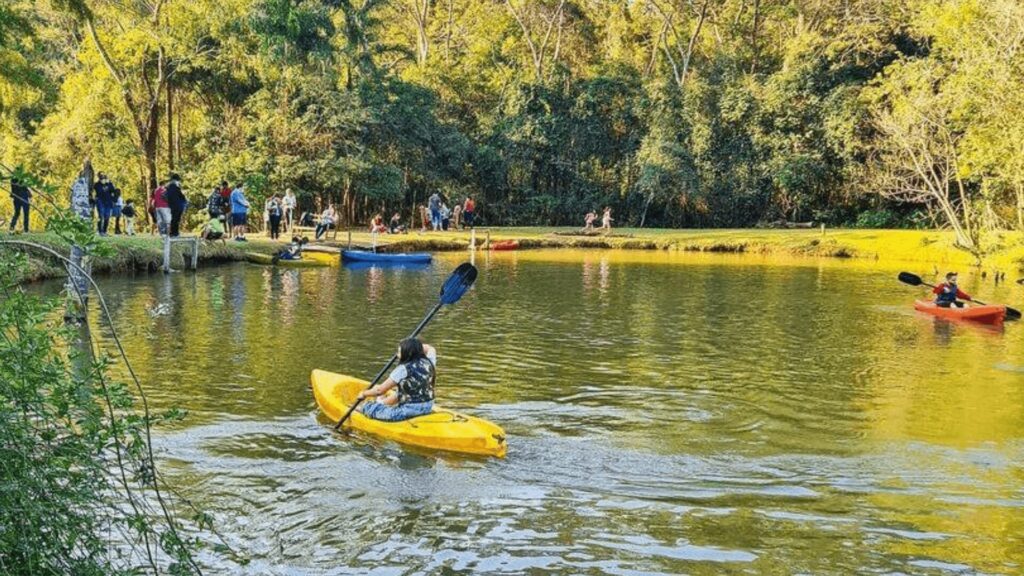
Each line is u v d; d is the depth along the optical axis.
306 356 13.16
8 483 4.44
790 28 55.50
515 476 8.11
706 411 10.64
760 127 49.38
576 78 55.31
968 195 39.62
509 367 12.93
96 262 21.69
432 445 8.80
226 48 38.06
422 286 22.47
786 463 8.70
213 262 26.28
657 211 51.00
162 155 42.41
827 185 48.31
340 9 43.50
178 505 7.21
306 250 29.05
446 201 47.47
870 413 10.70
